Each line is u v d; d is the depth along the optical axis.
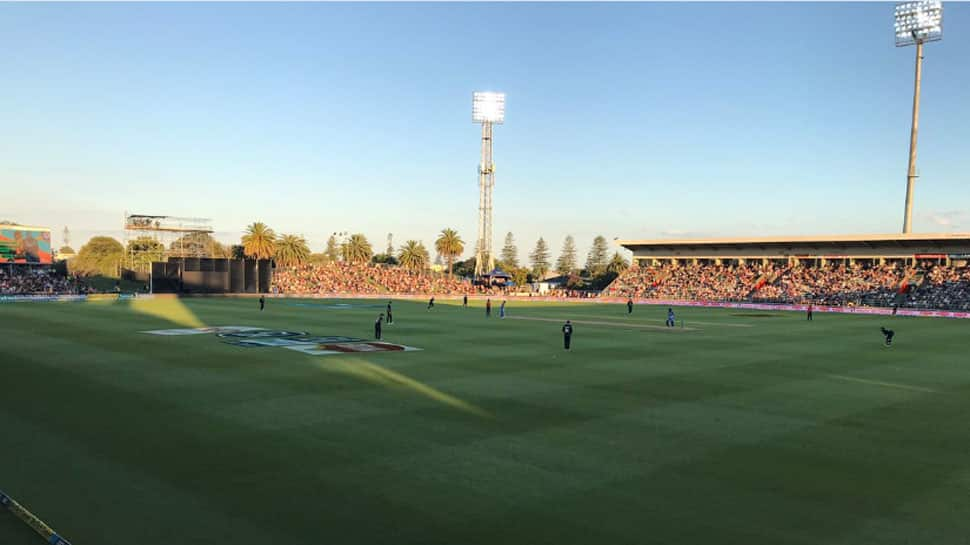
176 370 27.11
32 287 91.12
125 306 70.62
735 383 25.69
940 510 12.09
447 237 161.50
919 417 20.06
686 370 28.94
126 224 106.44
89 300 84.94
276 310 67.56
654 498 12.49
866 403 22.16
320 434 16.91
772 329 53.19
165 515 11.28
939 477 14.06
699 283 112.31
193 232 112.44
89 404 20.42
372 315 61.94
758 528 11.09
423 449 15.66
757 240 109.50
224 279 100.62
